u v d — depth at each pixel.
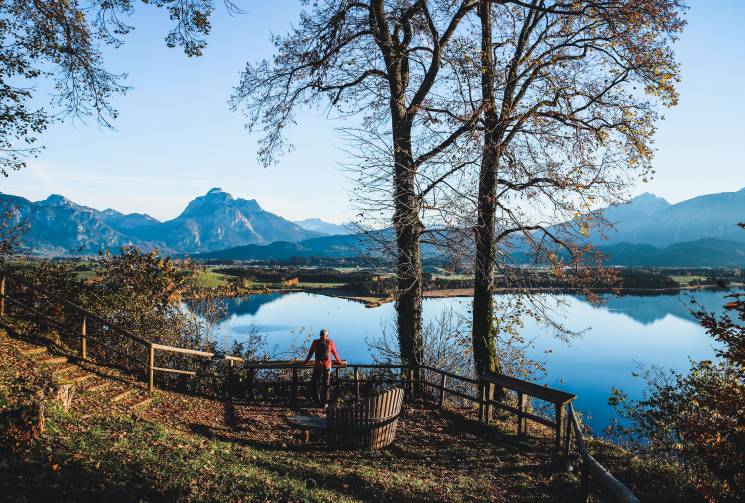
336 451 9.83
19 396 8.91
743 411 7.19
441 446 10.34
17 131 15.46
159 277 18.41
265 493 6.71
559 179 14.87
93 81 16.53
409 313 15.66
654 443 11.12
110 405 10.44
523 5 14.69
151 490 6.23
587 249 15.31
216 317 20.92
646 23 13.88
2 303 13.63
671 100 14.31
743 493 7.29
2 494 5.22
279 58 17.09
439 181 14.21
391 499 7.39
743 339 6.95
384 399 10.02
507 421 12.45
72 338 14.82
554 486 8.38
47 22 15.61
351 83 16.86
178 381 14.27
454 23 15.08
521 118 14.12
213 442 9.12
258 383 14.07
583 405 23.16
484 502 7.58
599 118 15.32
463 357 16.62
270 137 18.14
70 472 6.18
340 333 40.03
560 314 15.79
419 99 15.35
